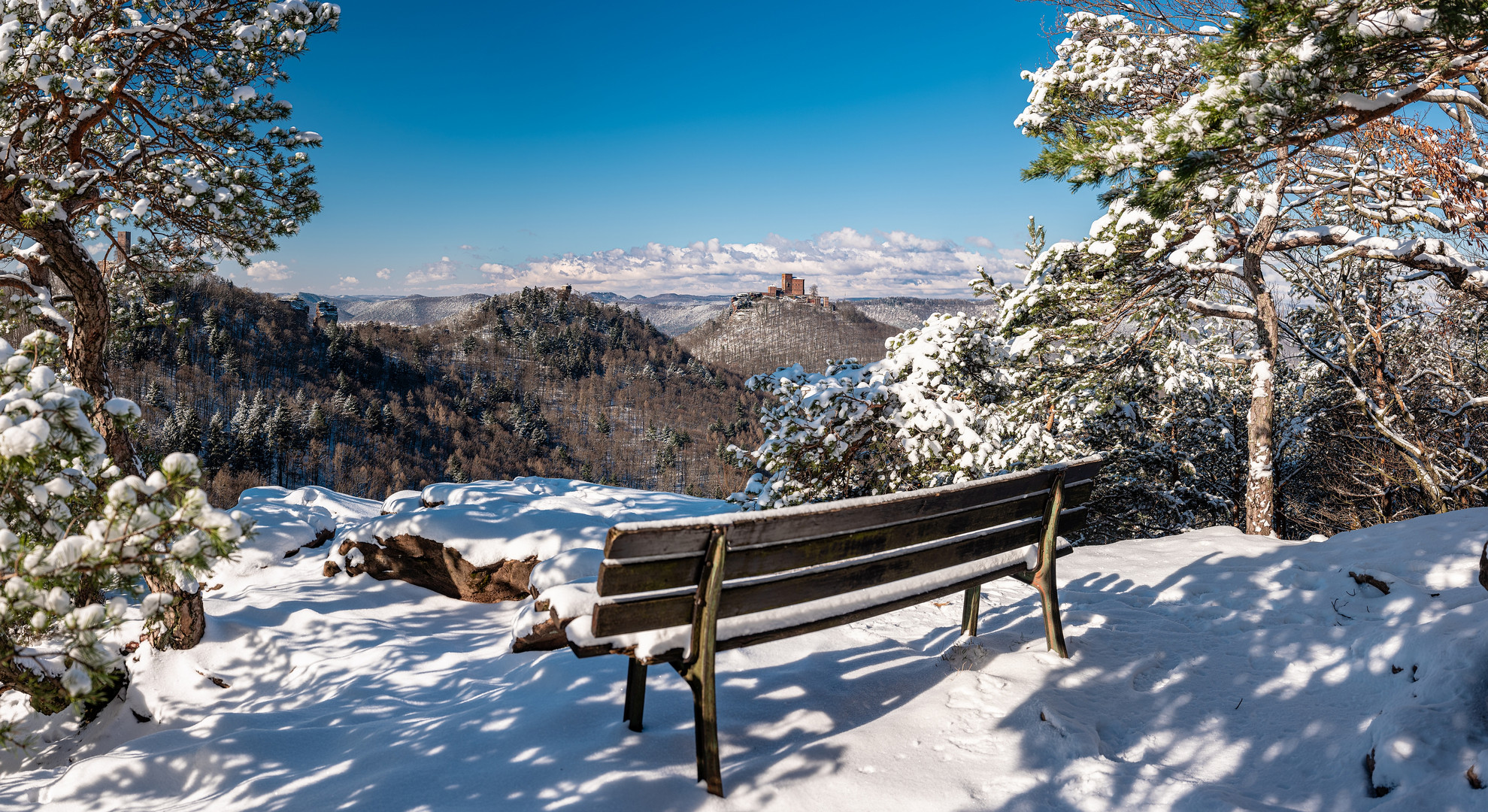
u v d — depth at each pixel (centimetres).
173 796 290
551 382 18838
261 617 508
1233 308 859
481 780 239
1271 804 219
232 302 14350
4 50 421
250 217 590
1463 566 372
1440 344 1080
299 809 237
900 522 270
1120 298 862
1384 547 426
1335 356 1116
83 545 195
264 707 410
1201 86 335
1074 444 1003
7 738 231
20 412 221
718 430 16875
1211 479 1222
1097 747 247
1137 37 841
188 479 202
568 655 360
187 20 500
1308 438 1196
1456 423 1035
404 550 595
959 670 313
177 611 435
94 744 401
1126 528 1279
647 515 743
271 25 516
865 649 356
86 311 416
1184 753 251
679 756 247
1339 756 236
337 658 455
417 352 17588
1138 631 356
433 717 326
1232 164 324
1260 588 404
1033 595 436
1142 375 1080
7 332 462
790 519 234
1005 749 245
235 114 562
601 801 219
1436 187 512
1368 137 618
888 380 602
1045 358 939
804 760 241
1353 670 292
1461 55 287
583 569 499
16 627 220
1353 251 701
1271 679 299
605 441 16662
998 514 307
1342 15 275
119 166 536
